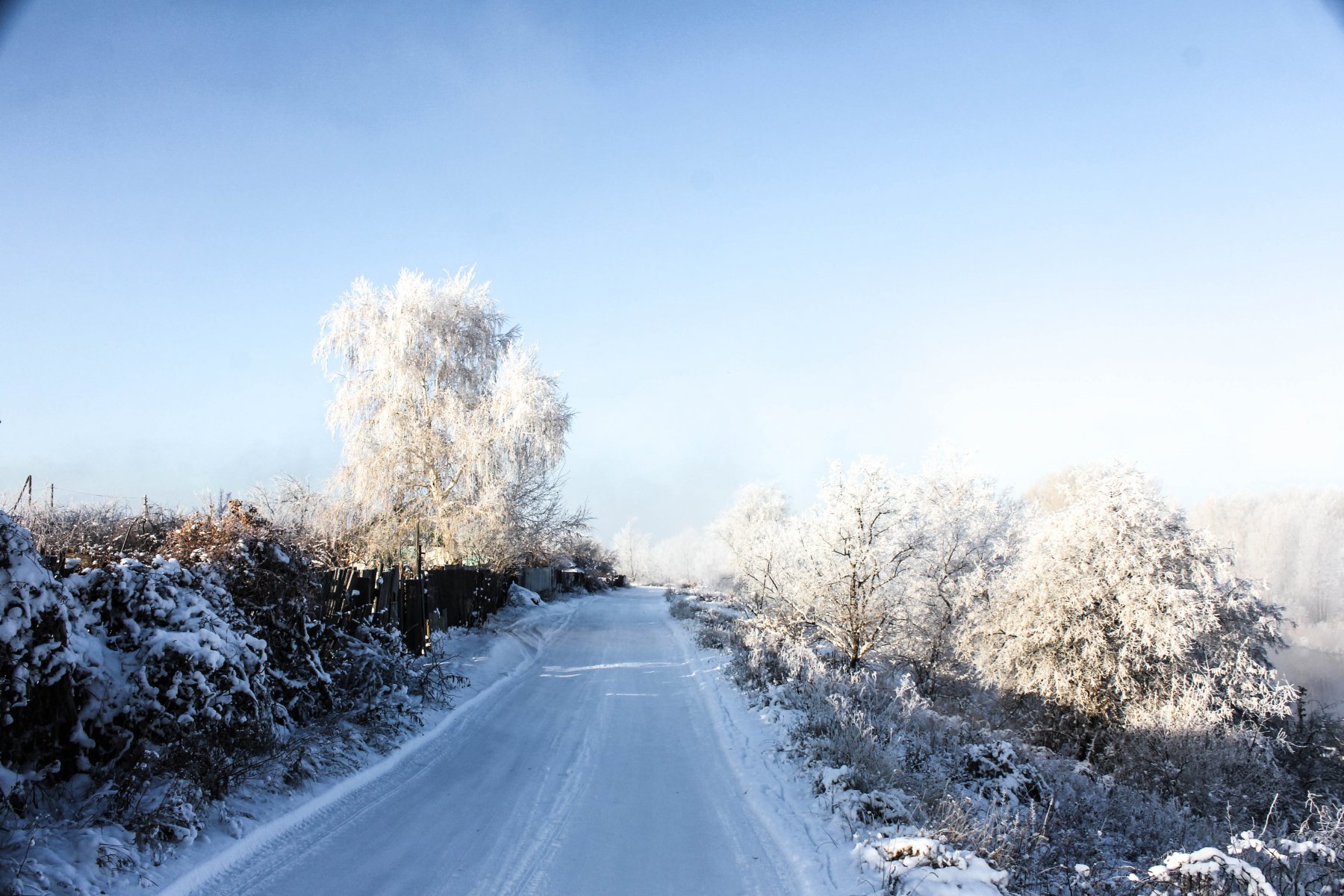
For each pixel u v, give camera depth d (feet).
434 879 17.44
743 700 41.93
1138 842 27.32
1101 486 56.90
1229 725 49.16
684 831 22.25
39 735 16.55
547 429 81.71
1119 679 51.60
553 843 20.57
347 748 25.59
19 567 16.25
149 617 20.24
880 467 59.06
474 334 79.87
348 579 34.24
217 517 27.45
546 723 35.76
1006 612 59.82
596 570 198.70
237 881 16.21
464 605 67.41
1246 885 16.24
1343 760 49.01
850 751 27.96
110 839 15.56
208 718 19.54
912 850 18.67
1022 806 28.40
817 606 60.75
